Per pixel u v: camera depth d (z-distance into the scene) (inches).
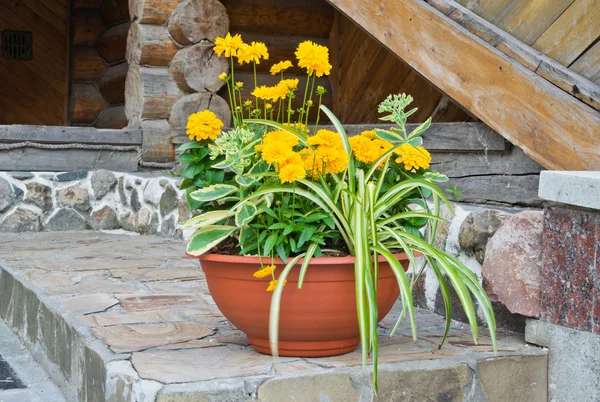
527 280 99.0
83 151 241.1
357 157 93.0
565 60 138.4
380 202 91.0
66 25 369.7
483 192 158.7
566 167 133.0
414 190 97.7
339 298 86.4
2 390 112.4
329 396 83.5
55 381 115.4
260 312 88.3
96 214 239.8
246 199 86.0
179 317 114.0
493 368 92.5
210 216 89.7
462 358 91.4
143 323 109.4
